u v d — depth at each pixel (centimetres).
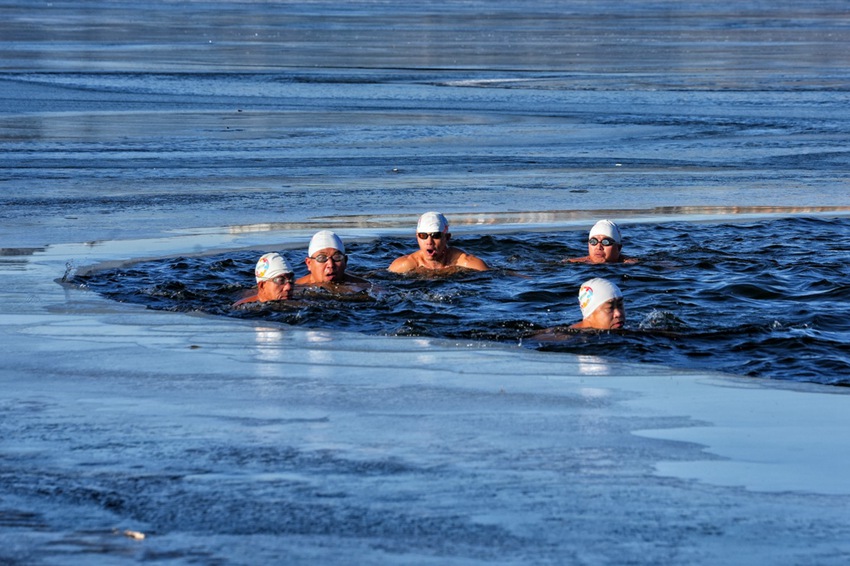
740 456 1047
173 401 1252
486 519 868
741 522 866
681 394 1307
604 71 8100
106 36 11825
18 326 1725
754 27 15538
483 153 4428
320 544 816
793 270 2316
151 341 1616
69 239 2656
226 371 1412
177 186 3578
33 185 3547
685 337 1738
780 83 7188
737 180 3762
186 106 5809
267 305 1942
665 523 862
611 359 1535
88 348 1557
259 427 1140
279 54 9550
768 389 1344
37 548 808
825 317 1911
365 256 2530
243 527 850
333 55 9525
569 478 973
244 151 4416
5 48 9712
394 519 868
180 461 1020
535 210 3178
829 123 5328
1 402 1245
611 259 2414
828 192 3500
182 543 818
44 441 1088
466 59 9212
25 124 5031
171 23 15012
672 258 2467
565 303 2033
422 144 4669
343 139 4784
